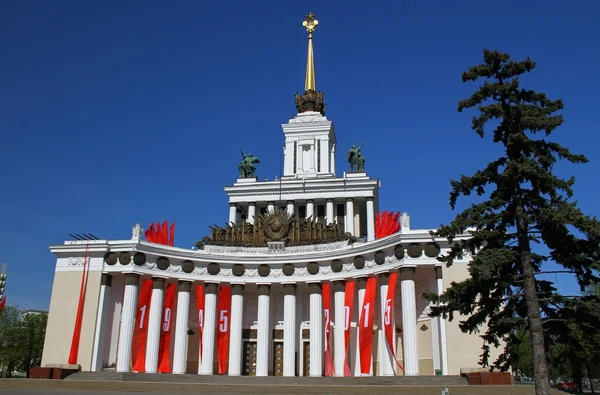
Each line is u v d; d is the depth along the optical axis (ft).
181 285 184.75
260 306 187.01
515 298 86.99
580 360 84.84
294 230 198.70
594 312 77.82
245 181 252.42
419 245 160.66
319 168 259.19
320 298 183.62
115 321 178.60
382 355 166.20
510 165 82.64
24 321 280.51
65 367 163.12
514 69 87.35
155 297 178.60
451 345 149.89
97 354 168.96
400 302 173.68
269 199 239.91
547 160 83.87
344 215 236.63
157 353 173.78
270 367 187.42
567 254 82.12
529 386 119.85
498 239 86.43
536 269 88.17
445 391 89.86
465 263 156.04
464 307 88.58
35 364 277.85
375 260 171.73
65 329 171.73
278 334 191.42
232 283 189.26
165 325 178.60
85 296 174.29
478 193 90.12
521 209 84.58
